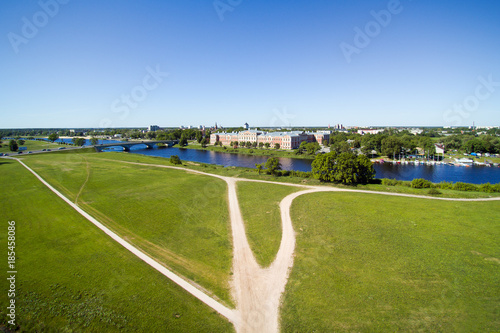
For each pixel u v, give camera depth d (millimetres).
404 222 44625
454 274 29891
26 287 28375
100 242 38750
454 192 63438
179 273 31422
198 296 27469
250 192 66125
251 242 39250
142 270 31781
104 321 23781
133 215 49656
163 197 61188
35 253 35438
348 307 25312
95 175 84250
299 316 24516
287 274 31078
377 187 69688
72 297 26922
